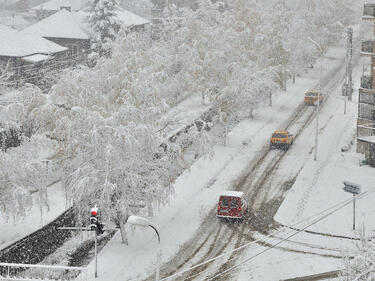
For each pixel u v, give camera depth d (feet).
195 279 108.99
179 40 240.32
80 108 119.14
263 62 248.11
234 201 135.44
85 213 121.39
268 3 371.76
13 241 121.29
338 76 323.16
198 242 126.11
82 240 131.44
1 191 122.52
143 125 120.26
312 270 110.32
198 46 221.25
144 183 123.34
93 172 116.98
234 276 109.81
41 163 130.82
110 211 117.70
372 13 172.35
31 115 135.64
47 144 137.49
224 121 197.47
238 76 199.82
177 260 117.60
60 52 281.95
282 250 120.26
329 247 120.47
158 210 133.80
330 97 270.67
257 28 250.78
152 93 133.18
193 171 171.73
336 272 108.58
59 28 311.27
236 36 222.89
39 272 116.16
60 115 132.67
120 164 118.52
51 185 159.84
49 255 127.85
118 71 141.69
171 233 130.93
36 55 261.85
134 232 132.16
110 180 119.75
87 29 313.73
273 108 252.42
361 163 172.55
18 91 147.64
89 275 110.42
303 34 319.88
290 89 289.94
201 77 210.18
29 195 122.31
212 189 158.20
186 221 137.59
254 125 224.94
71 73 139.64
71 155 124.47
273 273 110.11
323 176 164.66
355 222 131.75
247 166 177.06
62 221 138.41
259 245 123.34
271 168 174.70
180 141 146.00
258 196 152.56
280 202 147.54
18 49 258.37
